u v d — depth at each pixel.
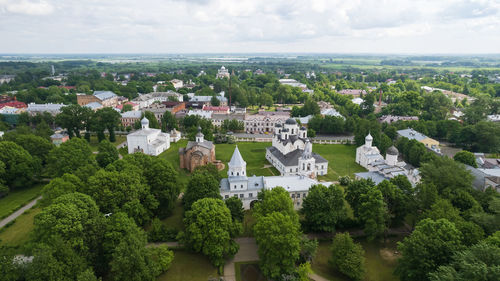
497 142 172.88
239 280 77.88
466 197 94.75
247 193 109.56
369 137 155.38
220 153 176.62
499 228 78.56
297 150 146.25
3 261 59.66
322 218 91.31
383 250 90.19
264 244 78.81
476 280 54.56
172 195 104.94
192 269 81.56
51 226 68.62
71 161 120.81
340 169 153.50
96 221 74.94
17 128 173.88
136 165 106.81
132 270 67.75
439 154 156.62
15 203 113.50
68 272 62.44
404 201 95.62
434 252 70.06
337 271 81.56
